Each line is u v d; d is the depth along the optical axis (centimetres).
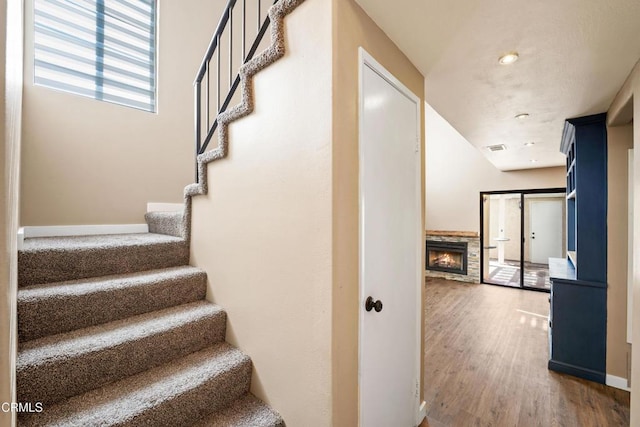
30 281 145
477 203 625
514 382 239
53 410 107
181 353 148
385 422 148
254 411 134
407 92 167
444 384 236
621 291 234
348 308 120
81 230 233
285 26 129
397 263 159
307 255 120
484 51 161
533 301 485
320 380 115
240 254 156
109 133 247
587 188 248
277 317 134
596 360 242
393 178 155
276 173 133
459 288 575
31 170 211
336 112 112
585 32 141
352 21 122
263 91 140
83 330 137
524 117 260
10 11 57
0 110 43
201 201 187
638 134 153
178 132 288
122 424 103
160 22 276
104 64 248
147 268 184
